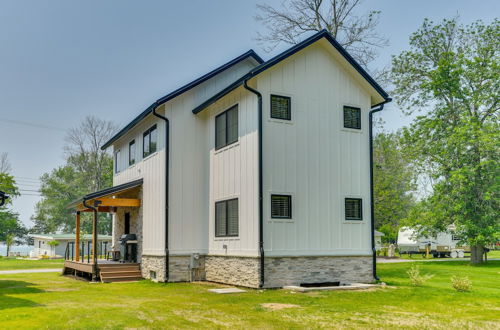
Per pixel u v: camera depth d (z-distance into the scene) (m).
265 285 13.58
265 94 14.34
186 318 9.11
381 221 40.25
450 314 9.74
